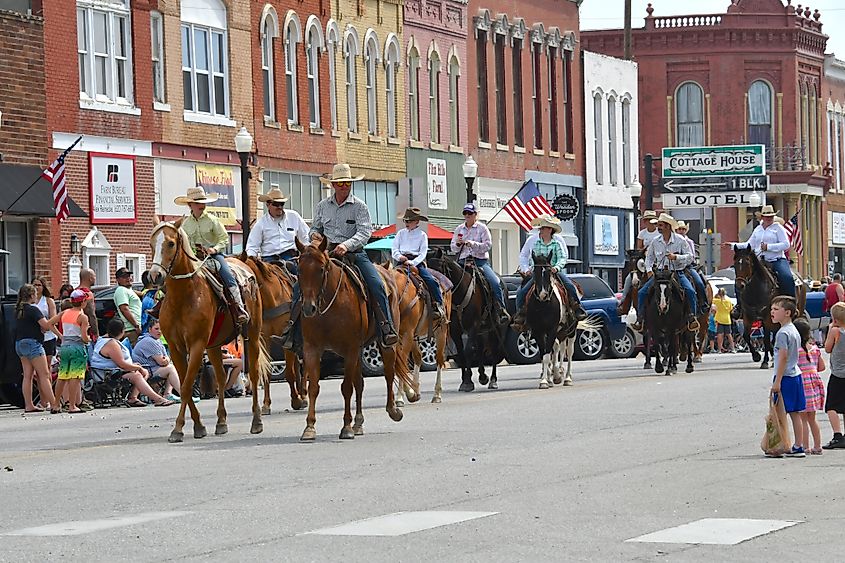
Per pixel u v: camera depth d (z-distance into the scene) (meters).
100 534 12.46
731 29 76.69
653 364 35.38
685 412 22.30
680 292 31.14
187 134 42.06
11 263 36.12
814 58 79.94
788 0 78.25
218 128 43.31
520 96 60.34
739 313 33.78
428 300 24.36
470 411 23.11
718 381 28.75
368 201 50.50
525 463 16.59
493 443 18.61
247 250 23.61
